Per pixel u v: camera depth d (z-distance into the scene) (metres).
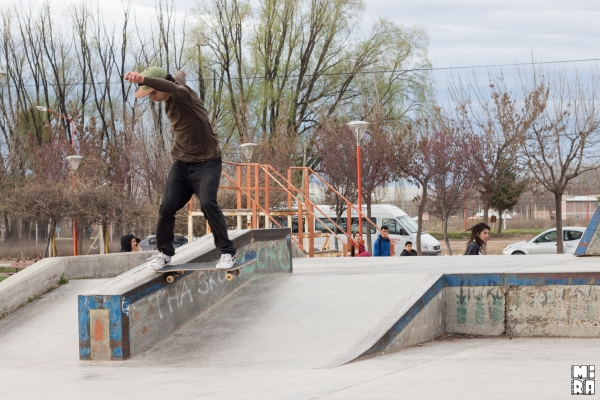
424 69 40.34
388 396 3.90
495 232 46.00
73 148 37.25
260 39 41.28
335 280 7.46
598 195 56.81
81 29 45.88
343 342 6.00
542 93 28.81
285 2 41.16
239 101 39.03
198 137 6.32
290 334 6.32
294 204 33.12
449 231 48.66
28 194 31.48
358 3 40.56
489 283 6.98
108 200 31.34
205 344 6.38
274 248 8.41
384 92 40.16
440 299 7.05
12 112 43.16
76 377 5.31
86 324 6.29
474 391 3.97
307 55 41.19
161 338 6.59
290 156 36.66
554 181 28.23
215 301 7.34
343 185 31.95
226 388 4.43
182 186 6.54
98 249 37.34
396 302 6.60
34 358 6.81
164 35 44.56
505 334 6.93
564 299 6.74
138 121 36.53
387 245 18.31
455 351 6.10
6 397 4.39
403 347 6.30
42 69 46.53
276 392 4.18
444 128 31.73
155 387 4.61
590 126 27.86
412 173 31.25
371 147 31.31
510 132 29.86
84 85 46.09
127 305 6.22
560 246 25.98
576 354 5.68
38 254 36.84
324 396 3.98
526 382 4.26
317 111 38.50
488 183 30.77
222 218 6.40
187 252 7.34
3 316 8.54
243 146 24.19
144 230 33.78
